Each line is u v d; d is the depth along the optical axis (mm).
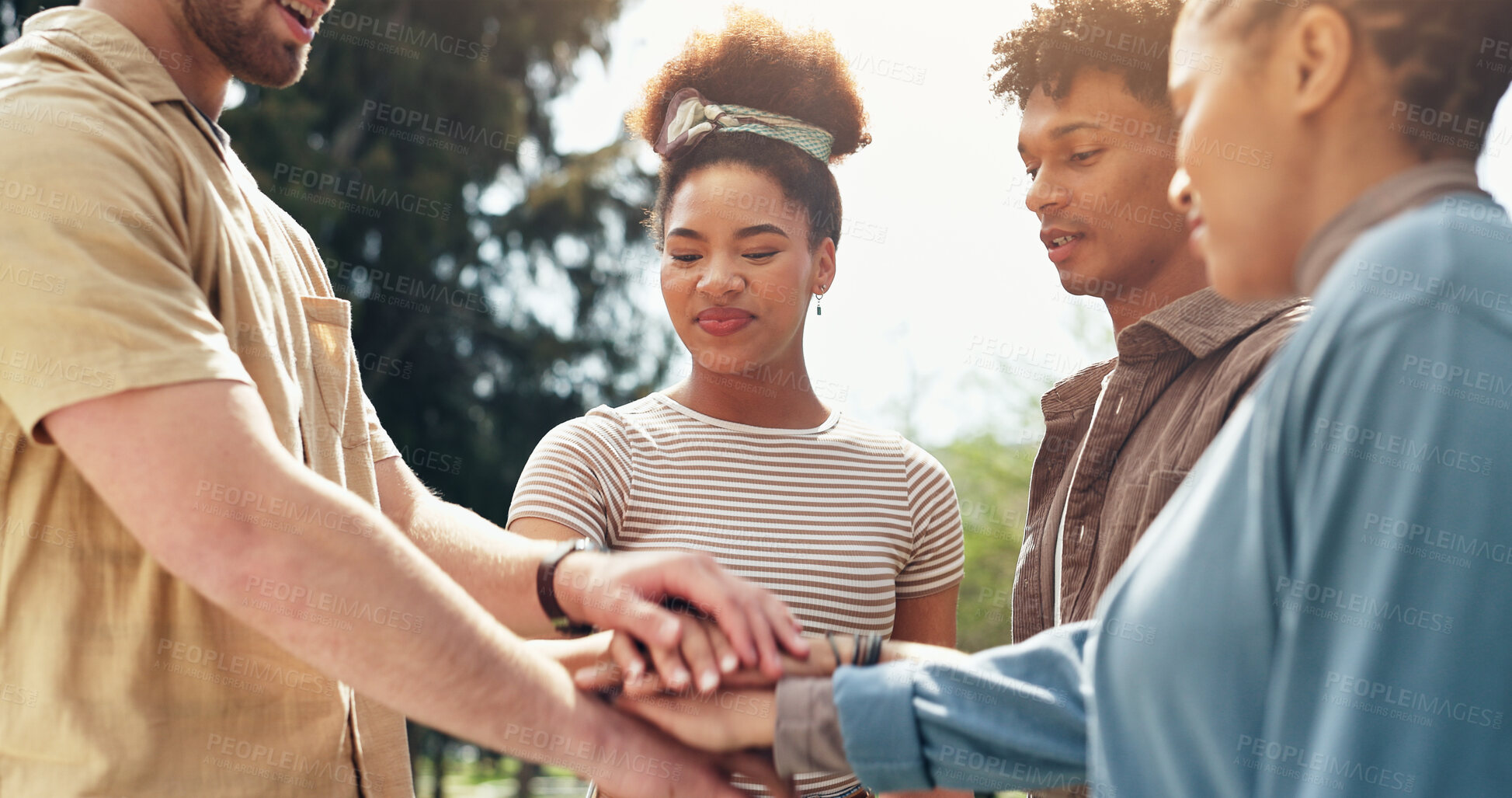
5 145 1027
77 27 1198
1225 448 801
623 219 13828
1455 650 648
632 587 1362
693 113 1861
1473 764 643
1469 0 753
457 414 12953
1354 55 771
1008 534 14211
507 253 13562
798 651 1330
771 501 1816
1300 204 812
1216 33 845
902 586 1948
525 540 1486
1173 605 779
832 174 1962
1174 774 775
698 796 1279
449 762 16828
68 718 1115
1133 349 1475
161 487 982
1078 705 1126
